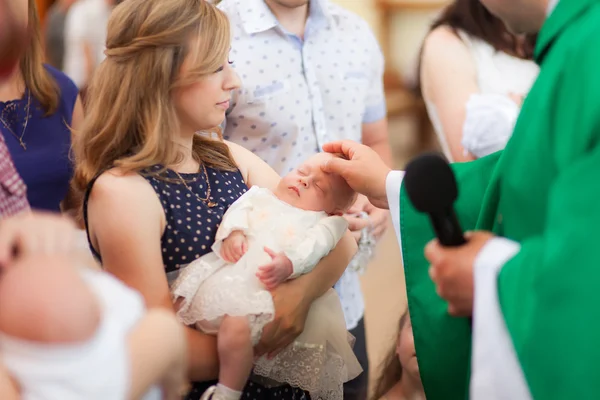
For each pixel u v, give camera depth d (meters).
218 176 1.66
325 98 2.31
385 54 6.49
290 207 1.67
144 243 1.45
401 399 1.90
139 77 1.47
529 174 1.21
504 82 2.46
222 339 1.47
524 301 1.08
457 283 1.18
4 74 1.64
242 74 2.18
